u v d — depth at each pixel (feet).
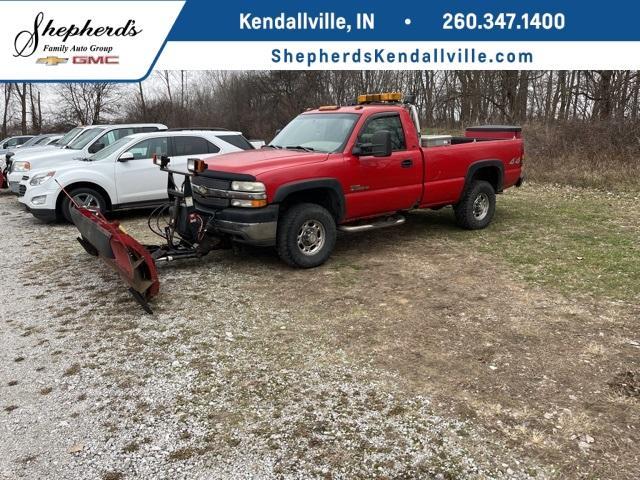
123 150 31.17
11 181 38.19
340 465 9.30
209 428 10.42
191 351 13.70
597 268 20.02
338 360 13.11
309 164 19.89
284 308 16.62
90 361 13.26
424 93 113.09
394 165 22.24
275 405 11.17
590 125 55.52
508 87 89.04
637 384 11.67
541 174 47.85
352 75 118.42
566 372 12.26
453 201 25.62
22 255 23.72
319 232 20.71
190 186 19.83
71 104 139.74
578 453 9.46
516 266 20.56
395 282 18.94
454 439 9.95
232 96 137.08
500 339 14.07
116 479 9.04
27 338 14.71
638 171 45.21
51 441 10.12
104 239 16.49
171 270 20.76
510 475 8.95
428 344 13.89
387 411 10.87
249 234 18.95
